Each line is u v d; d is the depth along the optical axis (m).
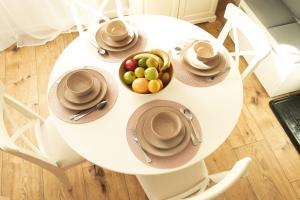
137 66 1.18
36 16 2.23
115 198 1.65
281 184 1.69
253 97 2.04
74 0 1.62
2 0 2.04
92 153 1.05
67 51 1.33
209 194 0.90
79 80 1.19
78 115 1.13
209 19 2.47
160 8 2.23
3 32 2.23
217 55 1.26
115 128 1.10
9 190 1.67
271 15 1.93
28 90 2.07
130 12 2.42
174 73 1.25
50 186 1.68
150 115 1.11
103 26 1.39
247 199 1.64
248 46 2.10
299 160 1.78
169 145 1.04
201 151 1.05
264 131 1.89
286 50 1.75
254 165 1.75
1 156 1.77
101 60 1.30
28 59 2.23
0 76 2.13
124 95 1.19
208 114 1.14
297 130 1.88
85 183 1.69
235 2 2.52
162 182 1.24
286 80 1.86
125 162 1.03
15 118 1.92
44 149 1.35
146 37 1.38
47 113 1.95
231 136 1.86
